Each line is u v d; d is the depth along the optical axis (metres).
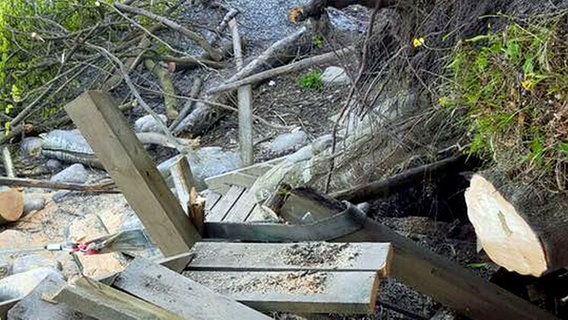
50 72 6.00
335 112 5.18
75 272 3.57
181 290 1.72
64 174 5.12
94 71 6.24
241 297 1.75
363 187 2.94
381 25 3.02
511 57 1.75
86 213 4.56
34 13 5.92
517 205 1.72
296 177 3.26
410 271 2.10
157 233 2.07
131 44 6.24
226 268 1.89
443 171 2.87
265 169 3.82
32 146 5.64
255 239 2.13
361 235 2.09
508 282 2.64
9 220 4.44
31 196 4.80
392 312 2.69
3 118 5.85
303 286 1.75
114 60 5.55
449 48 2.40
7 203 4.39
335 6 2.86
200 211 2.14
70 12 6.04
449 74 2.40
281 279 1.79
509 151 1.79
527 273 1.79
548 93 1.66
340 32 4.15
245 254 1.93
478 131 2.00
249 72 5.88
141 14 6.09
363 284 1.70
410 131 2.69
